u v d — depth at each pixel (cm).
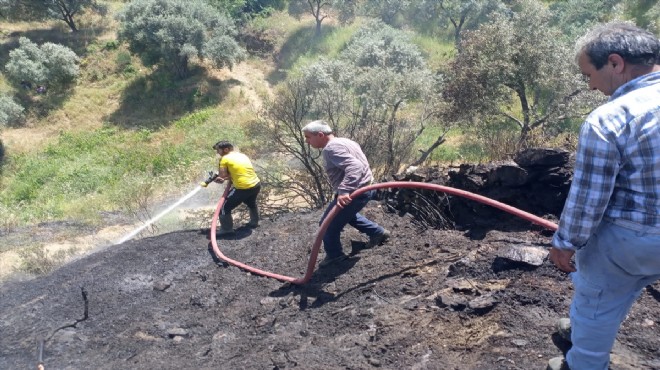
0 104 2478
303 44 3017
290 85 1140
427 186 411
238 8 3309
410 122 1284
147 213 1320
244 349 385
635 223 210
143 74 2886
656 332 309
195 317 450
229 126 2327
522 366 296
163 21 2741
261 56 3052
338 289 443
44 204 1733
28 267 911
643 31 212
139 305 481
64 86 2841
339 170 448
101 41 3130
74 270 564
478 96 1481
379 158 1047
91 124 2584
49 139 2464
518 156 486
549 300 352
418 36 2761
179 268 546
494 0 2664
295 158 1092
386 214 591
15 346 432
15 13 3266
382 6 2994
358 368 326
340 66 1994
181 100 2688
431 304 380
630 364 282
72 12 3194
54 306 489
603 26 221
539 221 371
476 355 316
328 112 1105
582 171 208
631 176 207
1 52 2958
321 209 729
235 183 616
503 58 1469
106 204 1559
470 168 523
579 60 224
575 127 1570
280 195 1048
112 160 2139
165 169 1978
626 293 234
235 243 600
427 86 1478
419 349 334
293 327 397
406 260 461
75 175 1973
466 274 405
